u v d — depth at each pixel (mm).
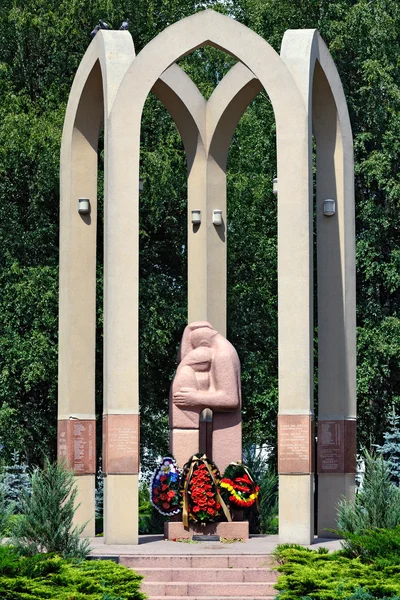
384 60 30438
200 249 21750
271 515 21641
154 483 19438
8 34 29984
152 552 16906
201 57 32469
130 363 18594
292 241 18531
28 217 29250
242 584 15742
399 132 29531
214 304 21656
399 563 14953
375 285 30266
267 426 30172
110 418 18453
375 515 16312
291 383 18328
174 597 15484
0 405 28672
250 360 29391
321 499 20094
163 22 31844
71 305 20547
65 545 16047
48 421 29047
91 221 20875
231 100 21500
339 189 20641
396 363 30172
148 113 29406
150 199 28750
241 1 34875
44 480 16375
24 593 13789
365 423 30734
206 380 20047
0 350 27641
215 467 19234
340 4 30891
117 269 18719
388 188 29266
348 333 20453
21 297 27406
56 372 27656
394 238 31266
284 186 18656
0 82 29203
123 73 19422
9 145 27922
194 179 21859
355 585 14227
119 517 18266
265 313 30594
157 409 30453
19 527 15945
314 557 15703
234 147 31375
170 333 28797
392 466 24078
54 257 29062
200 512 18906
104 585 14570
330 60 20562
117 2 30094
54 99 29578
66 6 29656
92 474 20266
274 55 19016
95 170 21016
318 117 20797
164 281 29609
